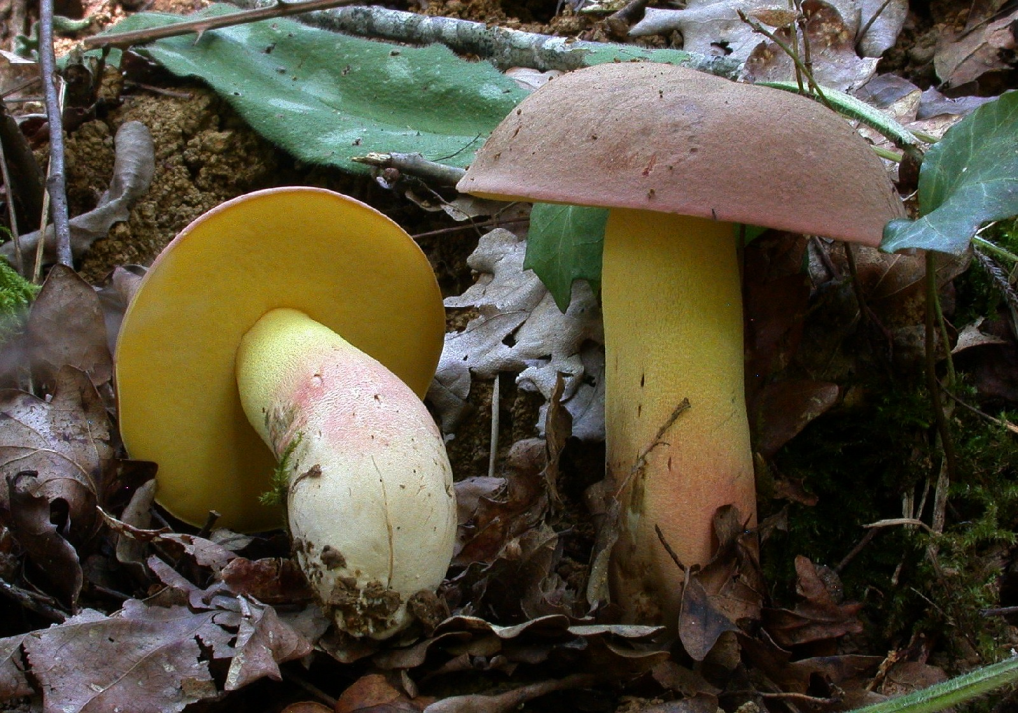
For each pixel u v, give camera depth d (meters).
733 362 0.35
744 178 0.31
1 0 0.64
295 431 0.33
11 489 0.34
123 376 0.36
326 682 0.33
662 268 0.34
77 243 0.48
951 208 0.32
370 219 0.37
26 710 0.30
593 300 0.43
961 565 0.35
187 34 0.53
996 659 0.34
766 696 0.32
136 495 0.37
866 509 0.38
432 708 0.31
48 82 0.48
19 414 0.36
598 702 0.32
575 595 0.36
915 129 0.44
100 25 0.62
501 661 0.32
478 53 0.54
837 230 0.31
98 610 0.33
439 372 0.44
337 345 0.36
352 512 0.31
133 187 0.49
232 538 0.38
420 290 0.39
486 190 0.33
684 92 0.32
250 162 0.51
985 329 0.39
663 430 0.34
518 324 0.44
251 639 0.31
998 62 0.46
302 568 0.32
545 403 0.42
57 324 0.40
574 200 0.32
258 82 0.52
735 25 0.50
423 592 0.32
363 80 0.51
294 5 0.52
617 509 0.34
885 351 0.39
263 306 0.38
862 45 0.49
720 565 0.34
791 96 0.33
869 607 0.37
